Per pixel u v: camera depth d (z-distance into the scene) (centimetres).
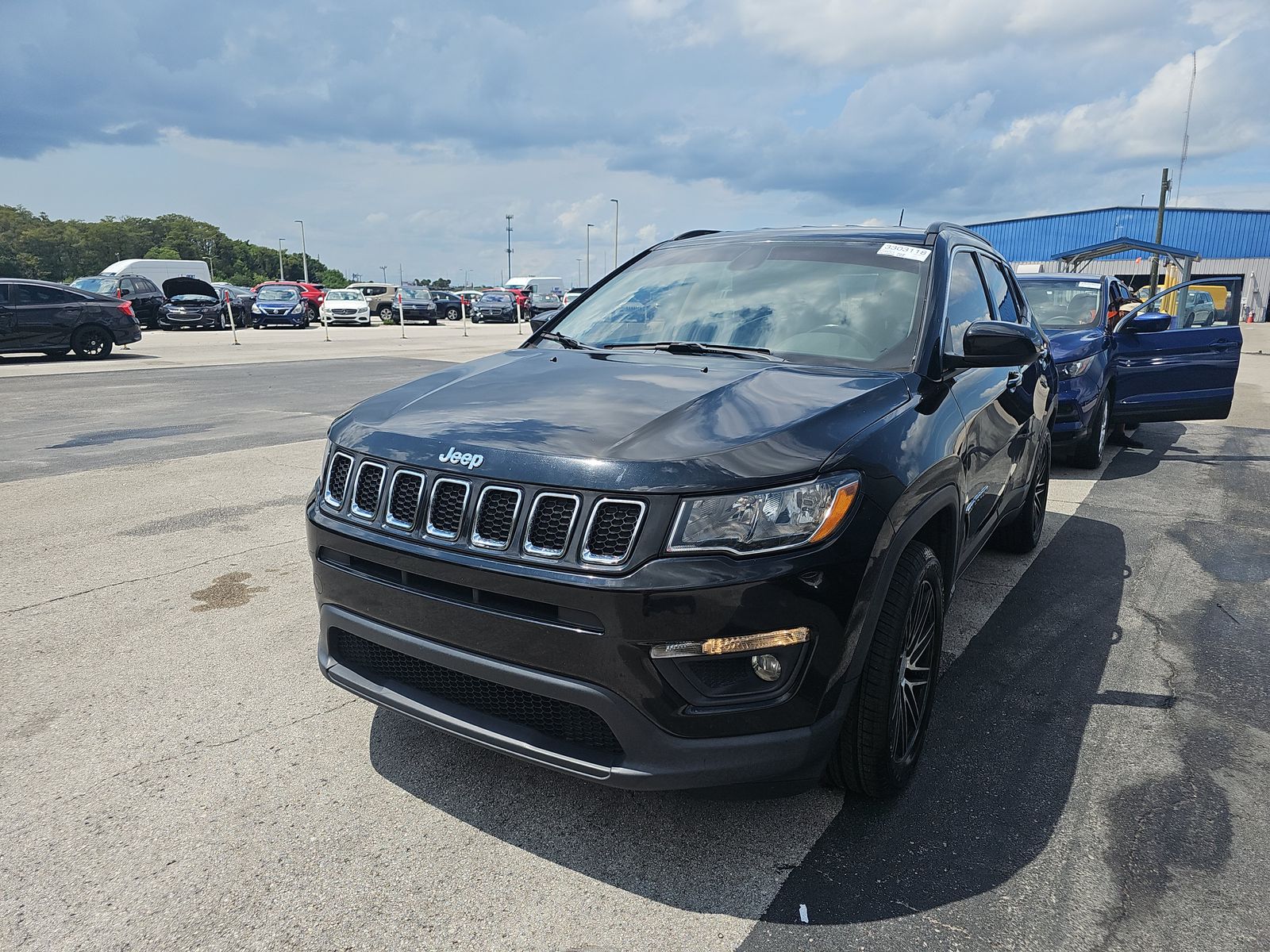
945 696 326
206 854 230
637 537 202
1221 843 238
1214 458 818
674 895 216
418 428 245
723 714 207
